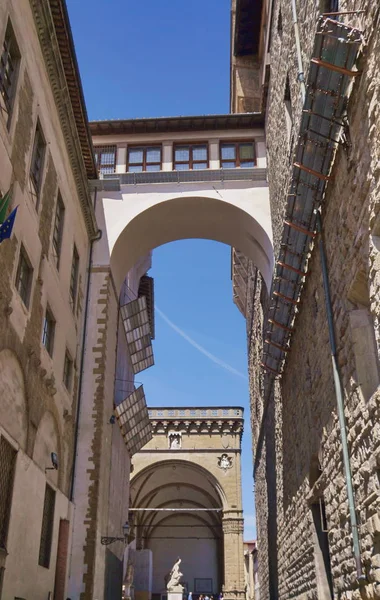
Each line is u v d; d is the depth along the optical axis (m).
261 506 33.91
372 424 8.91
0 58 12.22
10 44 13.13
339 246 10.82
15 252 12.95
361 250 9.20
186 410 53.28
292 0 14.68
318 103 10.23
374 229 8.44
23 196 13.59
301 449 16.34
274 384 23.31
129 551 47.50
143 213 23.94
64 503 17.89
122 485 28.22
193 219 25.08
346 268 10.25
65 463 18.31
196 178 24.44
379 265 8.19
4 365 12.42
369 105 8.46
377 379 9.71
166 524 67.56
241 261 35.59
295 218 13.32
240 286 39.00
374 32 8.16
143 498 60.00
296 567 17.83
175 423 52.44
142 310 28.56
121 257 24.41
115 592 24.80
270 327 18.11
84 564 18.36
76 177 19.77
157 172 24.53
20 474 13.18
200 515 67.00
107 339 22.00
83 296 21.73
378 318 8.22
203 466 51.44
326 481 12.65
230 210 24.16
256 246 24.86
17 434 13.21
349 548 10.58
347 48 8.90
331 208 11.42
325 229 12.05
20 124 13.41
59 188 17.55
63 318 18.00
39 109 15.20
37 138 15.45
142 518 64.25
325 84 9.74
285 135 17.53
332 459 11.97
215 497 59.06
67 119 17.59
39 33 14.97
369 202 8.57
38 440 14.95
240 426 52.69
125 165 25.22
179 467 55.41
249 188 24.20
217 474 51.22
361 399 9.62
